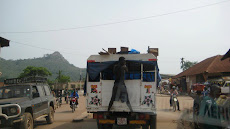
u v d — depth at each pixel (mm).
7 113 6832
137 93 6922
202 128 4164
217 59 26812
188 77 31719
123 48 9289
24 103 7605
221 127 3848
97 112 7129
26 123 7355
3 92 8500
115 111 6930
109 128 8000
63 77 78625
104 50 6961
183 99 19688
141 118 6906
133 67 7379
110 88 7098
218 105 3986
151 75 7098
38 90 9305
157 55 9312
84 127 9055
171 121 9328
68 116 12562
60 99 19969
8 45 18797
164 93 34031
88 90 7195
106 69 7707
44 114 9453
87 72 7258
